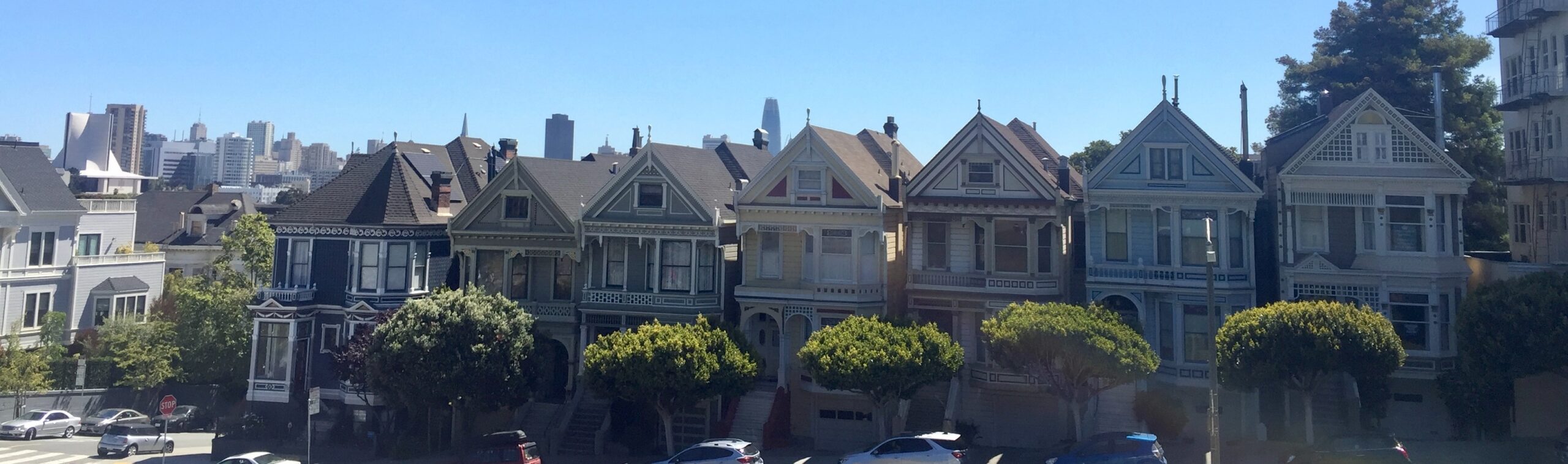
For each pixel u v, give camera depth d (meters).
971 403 40.16
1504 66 41.09
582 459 39.59
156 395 53.84
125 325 54.12
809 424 41.56
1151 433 36.38
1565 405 34.91
